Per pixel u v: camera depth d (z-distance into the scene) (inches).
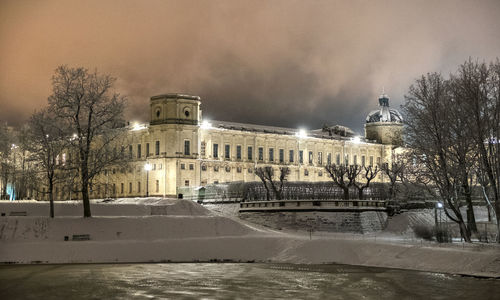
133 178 5723.4
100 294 1883.6
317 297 1843.0
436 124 2721.5
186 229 3029.0
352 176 4274.1
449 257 2396.7
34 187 3208.7
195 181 5516.7
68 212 3228.3
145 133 5674.2
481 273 2220.7
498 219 2657.5
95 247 2706.7
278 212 3538.4
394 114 7313.0
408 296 1851.6
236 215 3779.5
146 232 2945.4
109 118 2970.0
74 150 3021.7
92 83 2972.4
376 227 3533.5
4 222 2775.6
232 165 5812.0
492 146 2721.5
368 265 2551.7
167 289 1968.5
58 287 1995.6
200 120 5738.2
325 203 3469.5
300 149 6432.1
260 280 2159.2
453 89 2770.7
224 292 1921.8
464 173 2706.7
